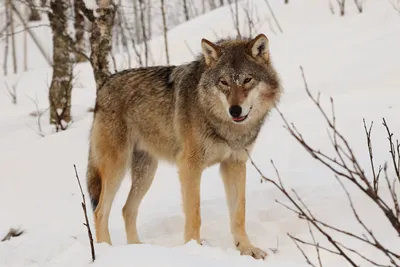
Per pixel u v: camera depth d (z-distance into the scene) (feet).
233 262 22.39
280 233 30.09
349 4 94.32
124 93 33.86
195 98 30.19
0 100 98.48
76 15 104.17
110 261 22.06
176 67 33.09
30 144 53.83
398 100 48.91
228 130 29.76
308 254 26.50
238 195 30.37
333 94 55.88
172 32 115.75
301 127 47.91
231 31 101.45
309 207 31.96
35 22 172.35
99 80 53.78
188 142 30.55
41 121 71.87
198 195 30.37
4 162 49.52
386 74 58.13
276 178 39.27
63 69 66.64
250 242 29.27
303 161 42.37
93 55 53.98
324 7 96.94
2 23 176.55
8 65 154.92
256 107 29.78
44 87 106.32
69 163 48.60
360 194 31.37
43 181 45.65
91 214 38.37
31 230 35.45
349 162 39.63
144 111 33.04
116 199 42.11
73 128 58.75
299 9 99.55
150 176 34.65
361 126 44.78
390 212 18.93
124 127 33.78
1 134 66.08
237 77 28.50
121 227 36.94
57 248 30.12
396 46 65.72
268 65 30.35
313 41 81.46
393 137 41.37
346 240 27.04
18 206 40.86
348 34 79.30
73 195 42.83
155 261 21.79
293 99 57.31
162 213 36.83
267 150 45.60
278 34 92.07
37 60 157.48
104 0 53.01
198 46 102.42
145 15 205.16
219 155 30.76
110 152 33.68
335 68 65.87
